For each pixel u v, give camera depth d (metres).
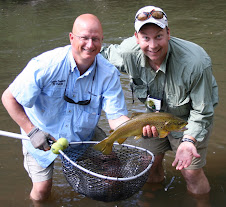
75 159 1.90
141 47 1.78
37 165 1.92
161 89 1.92
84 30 1.60
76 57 1.68
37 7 7.75
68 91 1.74
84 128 1.85
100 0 8.23
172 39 1.85
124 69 2.04
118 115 1.79
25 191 2.13
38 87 1.69
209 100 1.83
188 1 7.69
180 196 2.10
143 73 1.93
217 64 4.08
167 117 1.61
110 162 1.93
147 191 2.16
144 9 1.72
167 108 1.97
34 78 1.67
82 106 1.79
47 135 1.72
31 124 1.76
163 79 1.88
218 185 2.18
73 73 1.71
